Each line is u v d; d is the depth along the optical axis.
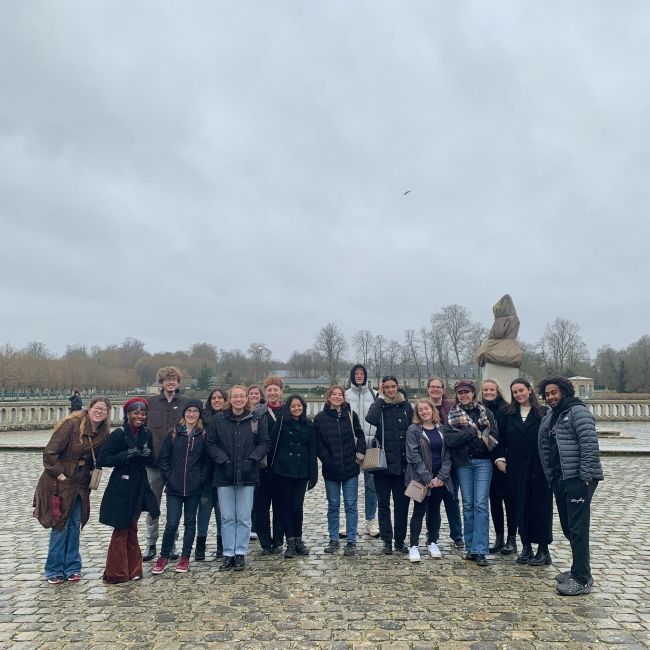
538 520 6.81
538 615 5.25
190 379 91.75
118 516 6.34
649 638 4.73
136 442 6.49
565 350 70.25
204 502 7.21
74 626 5.11
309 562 7.03
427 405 7.22
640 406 33.03
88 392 80.94
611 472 13.91
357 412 8.50
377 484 7.48
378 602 5.62
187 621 5.20
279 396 7.98
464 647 4.60
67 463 6.43
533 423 6.91
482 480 6.93
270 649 4.62
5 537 8.26
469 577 6.37
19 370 67.88
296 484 7.34
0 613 5.44
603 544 7.57
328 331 83.19
